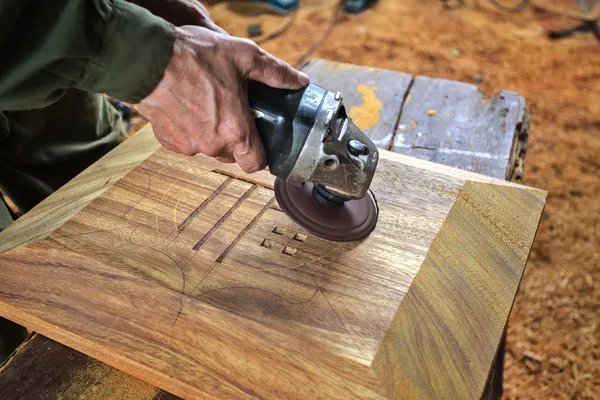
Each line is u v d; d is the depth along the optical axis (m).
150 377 0.70
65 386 0.75
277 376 0.67
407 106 1.36
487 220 0.90
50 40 0.57
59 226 0.85
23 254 0.82
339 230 0.84
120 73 0.62
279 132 0.71
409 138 1.25
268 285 0.76
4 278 0.79
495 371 0.94
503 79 2.99
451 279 0.79
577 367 1.72
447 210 0.90
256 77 0.70
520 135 1.31
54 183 1.31
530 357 1.74
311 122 0.70
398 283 0.77
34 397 0.74
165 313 0.73
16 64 0.59
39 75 0.61
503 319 0.76
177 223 0.86
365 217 0.87
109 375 0.76
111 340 0.71
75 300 0.76
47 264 0.80
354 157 0.73
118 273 0.77
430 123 1.30
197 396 0.67
